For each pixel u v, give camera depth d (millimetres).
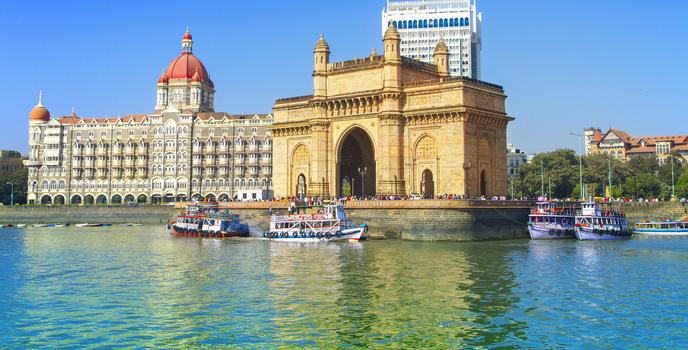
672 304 46500
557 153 197750
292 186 122750
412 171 105375
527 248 81438
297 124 120625
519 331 39156
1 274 62719
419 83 104625
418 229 92125
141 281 57375
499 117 107812
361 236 94312
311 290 51688
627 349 35688
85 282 57219
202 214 115000
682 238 103062
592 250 79938
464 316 42719
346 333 38688
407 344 36500
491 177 107812
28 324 41438
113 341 37406
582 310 44531
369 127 108938
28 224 171000
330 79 114812
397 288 52250
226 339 37594
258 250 82250
